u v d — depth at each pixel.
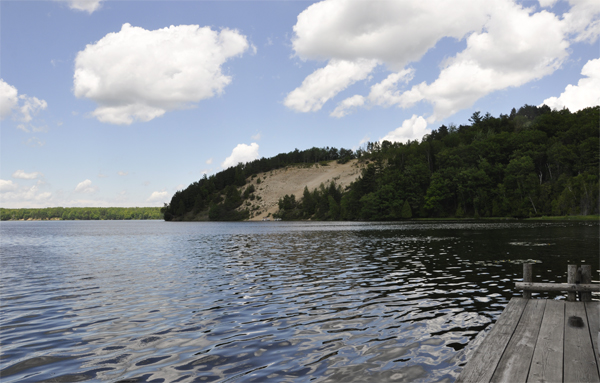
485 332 9.77
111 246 45.22
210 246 41.72
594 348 6.55
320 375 7.20
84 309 12.98
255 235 63.00
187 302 13.77
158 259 29.36
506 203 116.12
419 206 140.38
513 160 119.62
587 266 10.16
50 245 48.34
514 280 17.03
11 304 13.93
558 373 5.46
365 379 7.00
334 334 9.77
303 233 63.75
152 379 7.14
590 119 140.50
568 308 9.41
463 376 5.40
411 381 6.89
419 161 156.12
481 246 32.38
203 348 8.86
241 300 13.91
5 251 39.34
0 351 8.84
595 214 95.25
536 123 168.38
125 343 9.32
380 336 9.55
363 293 14.77
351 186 184.00
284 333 9.91
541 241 35.75
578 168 114.81
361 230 68.38
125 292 15.95
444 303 12.95
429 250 30.34
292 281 17.80
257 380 7.01
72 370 7.65
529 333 7.44
